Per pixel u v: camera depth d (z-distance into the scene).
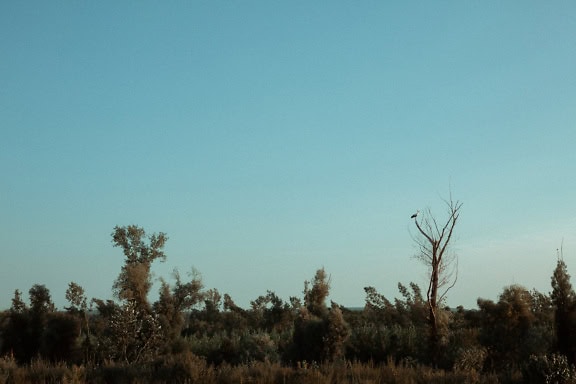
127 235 39.62
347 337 28.81
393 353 28.48
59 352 29.36
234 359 31.70
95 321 35.91
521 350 24.27
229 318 57.62
